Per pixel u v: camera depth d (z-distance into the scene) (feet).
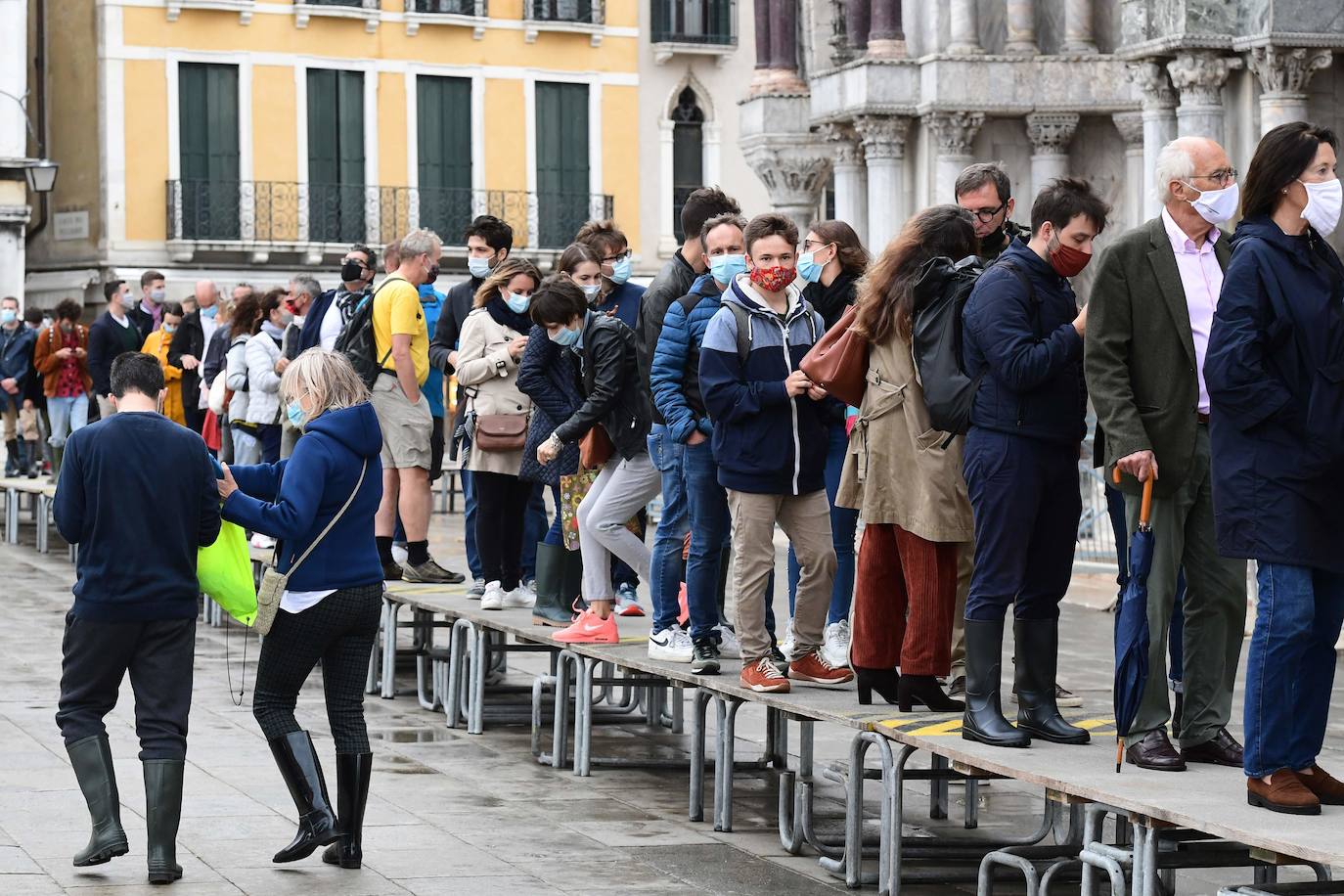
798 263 40.55
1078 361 31.99
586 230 48.19
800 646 38.34
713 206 42.39
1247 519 27.68
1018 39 95.76
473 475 52.49
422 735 49.55
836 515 39.73
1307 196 27.71
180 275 175.94
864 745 34.40
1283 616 27.43
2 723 48.73
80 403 107.45
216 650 63.36
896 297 34.06
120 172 174.19
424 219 184.65
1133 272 30.50
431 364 57.47
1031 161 95.96
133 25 174.29
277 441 70.49
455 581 57.31
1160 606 30.42
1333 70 72.49
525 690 55.72
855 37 102.01
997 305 31.65
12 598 75.72
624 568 50.90
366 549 35.19
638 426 43.80
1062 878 34.71
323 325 63.21
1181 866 29.96
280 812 39.19
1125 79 93.40
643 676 47.37
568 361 47.01
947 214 34.32
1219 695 30.99
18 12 163.94
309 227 180.04
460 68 185.26
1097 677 54.54
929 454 34.27
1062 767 30.14
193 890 32.99
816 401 37.42
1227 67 74.13
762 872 35.50
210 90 177.17
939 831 39.29
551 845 37.22
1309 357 27.50
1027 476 31.83
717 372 37.06
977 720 32.24
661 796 42.19
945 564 34.81
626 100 191.42
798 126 115.65
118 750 45.21
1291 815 26.89
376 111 182.50
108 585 33.45
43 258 179.01
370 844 36.81
